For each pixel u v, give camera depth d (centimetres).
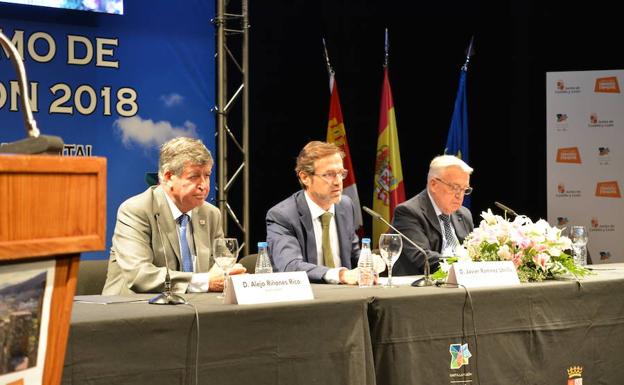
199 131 490
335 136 566
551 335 249
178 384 173
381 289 236
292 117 597
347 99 615
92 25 462
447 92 632
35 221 85
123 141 470
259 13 586
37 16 448
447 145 596
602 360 262
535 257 263
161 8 480
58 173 87
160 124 480
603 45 627
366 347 206
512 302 240
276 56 591
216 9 484
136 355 167
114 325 164
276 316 189
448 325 225
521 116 632
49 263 90
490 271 250
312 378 195
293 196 325
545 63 632
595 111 611
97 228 92
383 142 586
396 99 626
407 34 624
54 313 92
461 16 628
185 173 270
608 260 611
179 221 278
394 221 365
